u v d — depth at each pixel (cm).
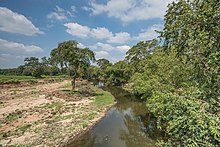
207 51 512
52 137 1177
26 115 1681
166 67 1109
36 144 1061
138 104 2391
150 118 1650
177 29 563
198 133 411
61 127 1375
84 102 2397
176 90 809
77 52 2972
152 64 1503
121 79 4744
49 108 1984
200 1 548
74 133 1278
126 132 1355
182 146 561
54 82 5975
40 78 7019
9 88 4059
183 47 607
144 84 1353
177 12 628
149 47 3331
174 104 497
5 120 1518
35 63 7781
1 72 9956
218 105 468
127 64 4559
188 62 670
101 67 7194
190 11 546
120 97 3000
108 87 4647
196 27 504
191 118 427
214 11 445
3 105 2141
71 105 2169
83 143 1146
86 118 1641
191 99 515
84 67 3106
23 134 1212
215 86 490
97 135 1288
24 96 2848
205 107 452
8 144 1051
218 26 450
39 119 1559
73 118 1620
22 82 5069
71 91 3219
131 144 1138
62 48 2927
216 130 363
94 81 6519
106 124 1537
